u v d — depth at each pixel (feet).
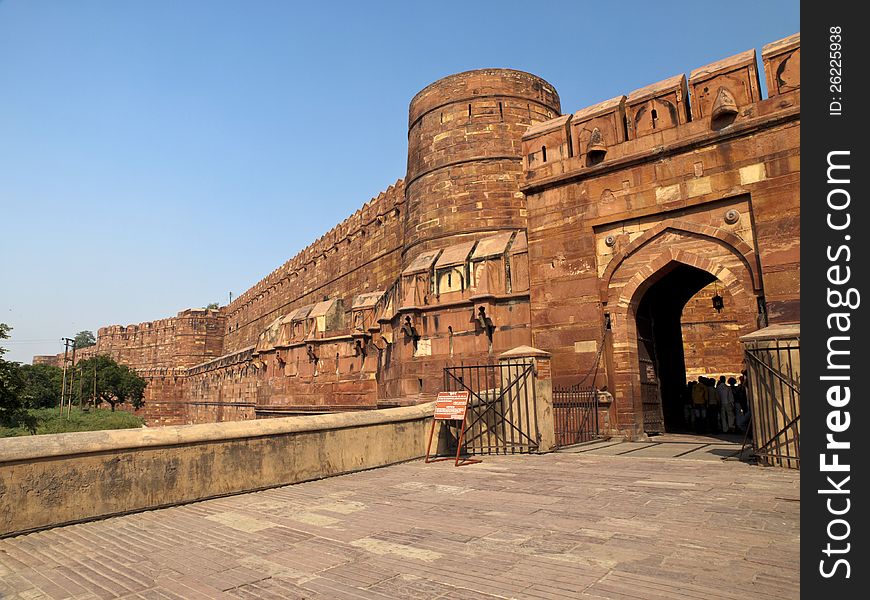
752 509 18.08
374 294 77.46
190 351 223.30
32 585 13.71
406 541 16.06
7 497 18.26
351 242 112.37
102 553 16.25
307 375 88.43
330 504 21.58
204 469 23.36
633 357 43.19
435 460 32.91
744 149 38.65
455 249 58.80
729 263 39.09
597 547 14.74
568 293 45.96
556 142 48.37
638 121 44.32
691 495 20.56
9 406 77.20
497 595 11.78
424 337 57.31
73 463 19.90
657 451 34.06
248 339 187.01
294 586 12.86
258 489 24.99
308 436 27.43
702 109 40.86
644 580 12.27
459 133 74.90
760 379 27.30
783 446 25.99
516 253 51.13
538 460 31.50
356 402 76.48
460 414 31.96
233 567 14.43
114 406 208.64
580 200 46.34
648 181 42.98
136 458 21.49
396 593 12.15
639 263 43.27
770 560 13.30
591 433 42.37
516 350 36.27
